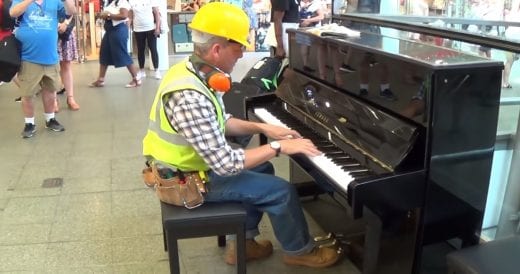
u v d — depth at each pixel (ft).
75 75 22.02
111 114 15.78
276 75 12.46
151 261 7.79
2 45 12.50
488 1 6.66
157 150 6.26
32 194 10.06
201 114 5.74
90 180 10.74
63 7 13.79
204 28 5.83
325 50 7.32
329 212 8.23
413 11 8.13
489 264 4.90
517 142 6.89
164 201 6.32
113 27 18.80
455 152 5.52
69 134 13.80
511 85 6.36
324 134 6.84
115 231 8.66
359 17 9.00
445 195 5.67
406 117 5.65
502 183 7.16
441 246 5.96
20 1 12.46
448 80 5.19
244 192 6.47
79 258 7.86
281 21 14.93
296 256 7.41
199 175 6.23
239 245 6.24
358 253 7.50
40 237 8.46
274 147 6.21
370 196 5.36
